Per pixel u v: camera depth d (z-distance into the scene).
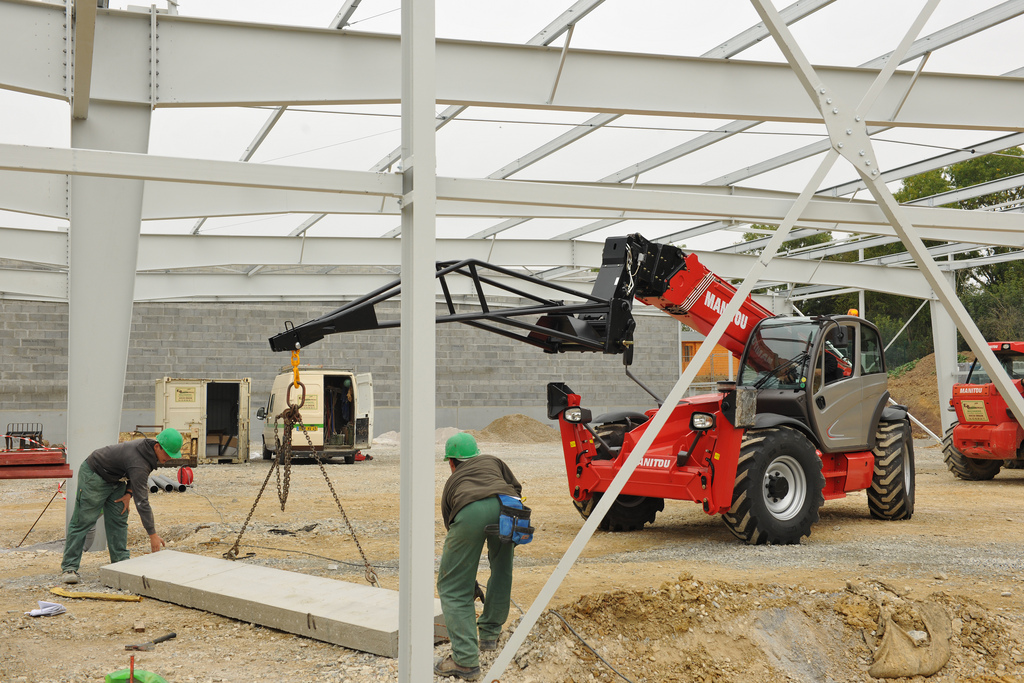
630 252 7.94
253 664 5.12
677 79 8.88
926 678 5.54
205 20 7.86
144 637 5.76
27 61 7.41
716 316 9.13
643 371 30.69
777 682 5.49
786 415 9.53
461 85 8.38
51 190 11.48
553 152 11.21
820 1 7.82
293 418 6.78
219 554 8.81
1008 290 31.08
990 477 15.75
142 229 15.51
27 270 18.11
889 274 20.64
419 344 3.67
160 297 19.83
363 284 21.56
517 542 4.77
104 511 7.86
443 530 10.06
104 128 8.00
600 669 5.49
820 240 27.48
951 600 6.23
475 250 17.69
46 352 23.77
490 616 5.29
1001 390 4.94
